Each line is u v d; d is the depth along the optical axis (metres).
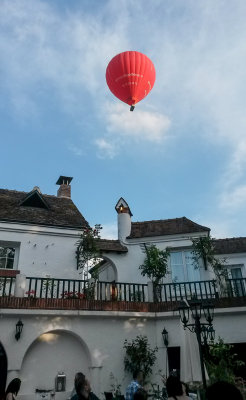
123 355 10.84
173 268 15.50
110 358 10.64
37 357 10.21
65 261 14.09
